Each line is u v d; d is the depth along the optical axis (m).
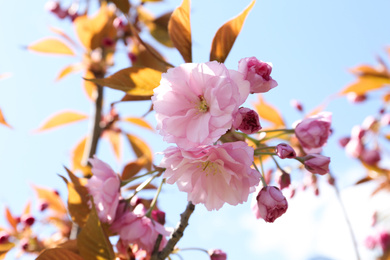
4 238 0.65
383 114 0.72
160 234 0.48
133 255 0.48
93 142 0.69
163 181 0.49
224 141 0.44
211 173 0.44
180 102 0.43
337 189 0.61
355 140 0.71
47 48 0.78
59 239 0.67
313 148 0.46
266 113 0.67
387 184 0.67
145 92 0.47
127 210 0.49
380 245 0.63
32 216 0.67
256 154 0.45
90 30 0.78
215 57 0.47
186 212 0.45
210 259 0.50
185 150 0.42
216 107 0.41
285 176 0.49
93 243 0.45
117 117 0.80
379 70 0.74
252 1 0.46
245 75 0.43
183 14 0.47
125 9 0.51
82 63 0.78
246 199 0.43
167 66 0.49
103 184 0.48
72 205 0.48
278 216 0.44
